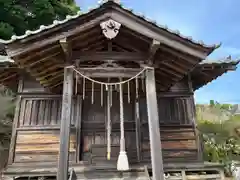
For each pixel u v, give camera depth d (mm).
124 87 6848
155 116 4574
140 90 7102
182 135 7074
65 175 3967
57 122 6969
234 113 16969
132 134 6953
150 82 4867
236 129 13688
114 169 5918
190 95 7516
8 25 11586
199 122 14836
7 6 12359
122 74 5039
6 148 9594
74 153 6598
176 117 7250
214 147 11422
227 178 8531
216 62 6980
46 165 6516
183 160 6785
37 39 4332
